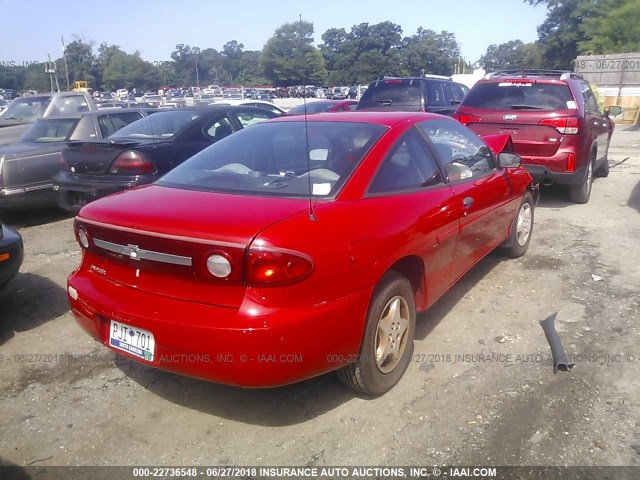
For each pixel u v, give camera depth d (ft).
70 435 9.97
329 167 10.72
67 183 22.26
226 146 12.71
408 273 11.72
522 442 9.46
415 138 12.41
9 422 10.36
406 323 11.25
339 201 9.92
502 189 15.61
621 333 13.25
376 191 10.64
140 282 9.61
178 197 10.29
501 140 19.10
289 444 9.58
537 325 13.73
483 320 14.02
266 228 8.61
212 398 10.98
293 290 8.57
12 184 24.17
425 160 12.41
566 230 21.97
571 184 24.82
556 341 12.71
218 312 8.66
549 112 23.97
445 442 9.52
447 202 12.25
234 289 8.66
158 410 10.64
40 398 11.12
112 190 21.09
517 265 17.93
